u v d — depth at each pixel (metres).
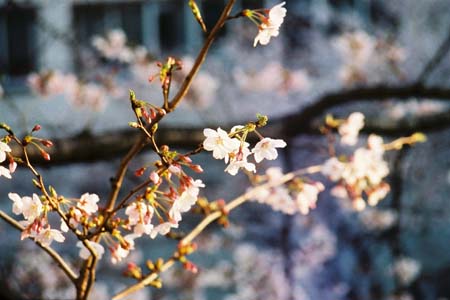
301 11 11.59
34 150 3.81
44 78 6.59
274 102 10.15
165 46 13.09
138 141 2.15
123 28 12.91
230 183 10.58
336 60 11.11
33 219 1.86
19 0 11.28
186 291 8.32
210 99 8.65
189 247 2.50
